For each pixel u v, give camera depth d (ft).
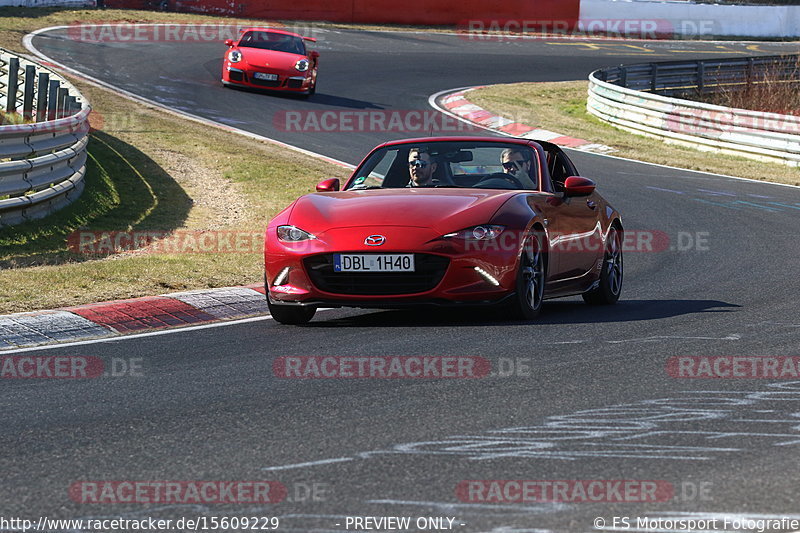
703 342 82.84
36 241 135.54
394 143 105.40
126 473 49.75
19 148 136.56
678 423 58.08
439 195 93.71
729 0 597.52
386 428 57.31
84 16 404.98
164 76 313.73
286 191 190.49
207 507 44.68
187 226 159.63
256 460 51.57
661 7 547.49
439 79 365.61
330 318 97.35
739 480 47.78
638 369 72.38
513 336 84.74
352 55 396.37
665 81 367.66
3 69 242.17
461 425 57.77
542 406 62.03
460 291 86.58
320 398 64.59
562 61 438.40
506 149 102.73
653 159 258.98
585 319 94.73
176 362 76.28
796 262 137.69
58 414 61.46
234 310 100.32
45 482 48.49
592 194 108.99
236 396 65.51
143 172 198.80
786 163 262.47
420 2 490.49
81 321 90.38
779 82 369.91
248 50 300.40
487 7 502.79
